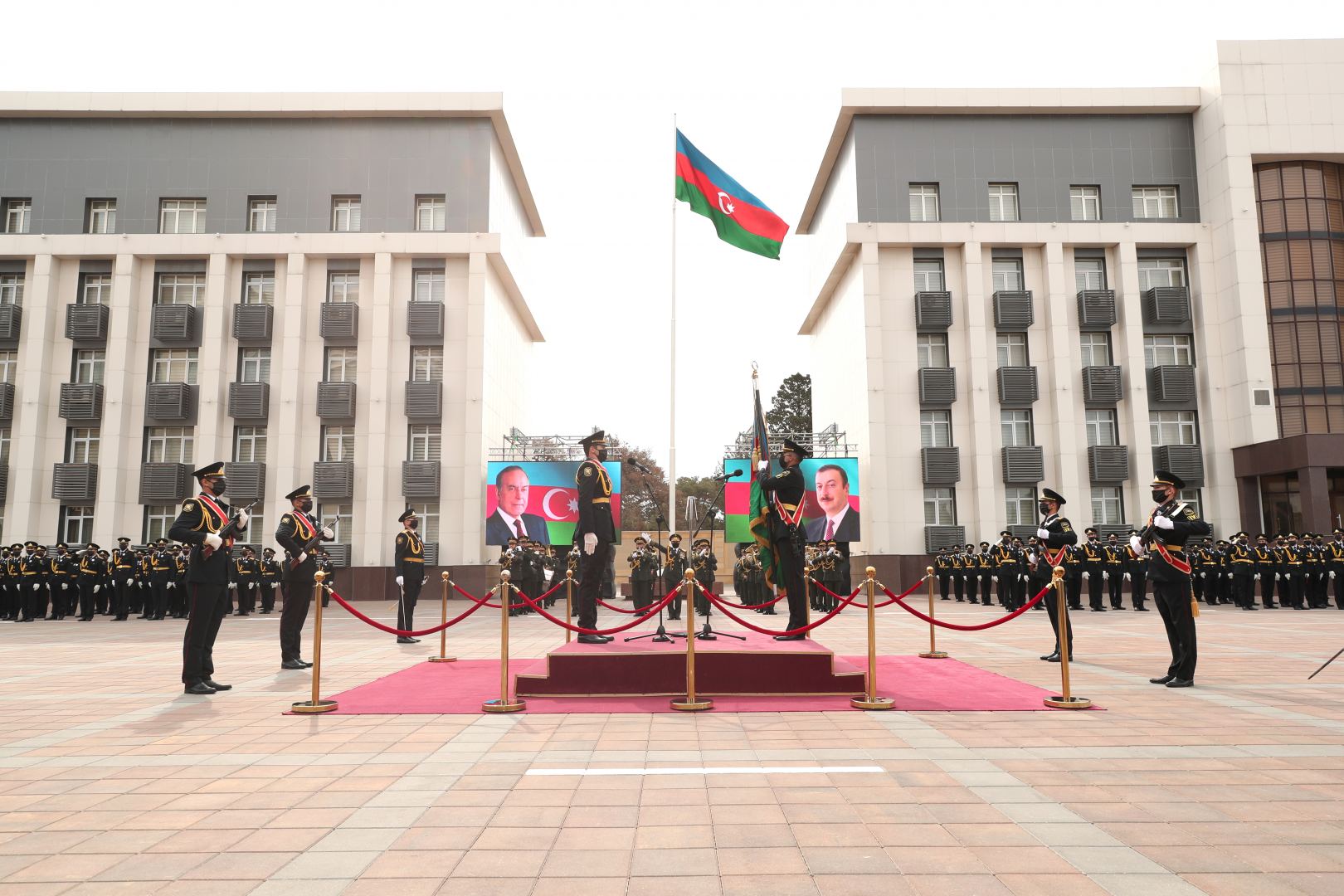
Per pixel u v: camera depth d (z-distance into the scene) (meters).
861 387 32.66
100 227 32.81
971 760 6.17
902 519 31.27
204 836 4.62
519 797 5.32
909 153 32.66
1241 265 31.00
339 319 31.80
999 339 32.28
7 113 32.38
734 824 4.76
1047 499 12.45
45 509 31.39
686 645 9.64
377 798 5.34
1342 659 12.01
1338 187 31.95
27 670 12.27
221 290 31.92
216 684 9.91
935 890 3.81
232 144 32.88
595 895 3.79
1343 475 29.23
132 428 31.80
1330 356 30.80
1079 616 21.33
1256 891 3.79
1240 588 23.19
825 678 9.02
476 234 32.28
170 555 24.73
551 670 9.02
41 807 5.19
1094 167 32.78
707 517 16.42
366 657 13.56
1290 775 5.71
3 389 31.41
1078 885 3.86
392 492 31.52
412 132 33.00
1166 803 5.09
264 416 31.56
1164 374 31.48
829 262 36.19
